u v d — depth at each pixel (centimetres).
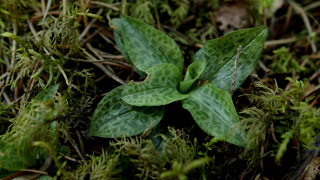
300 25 23
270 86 20
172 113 18
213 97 17
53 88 17
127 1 21
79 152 18
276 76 21
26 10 21
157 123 17
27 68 18
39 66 18
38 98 17
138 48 18
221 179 17
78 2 21
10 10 20
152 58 18
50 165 17
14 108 19
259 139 16
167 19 22
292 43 22
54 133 16
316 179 17
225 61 18
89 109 18
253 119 16
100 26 21
